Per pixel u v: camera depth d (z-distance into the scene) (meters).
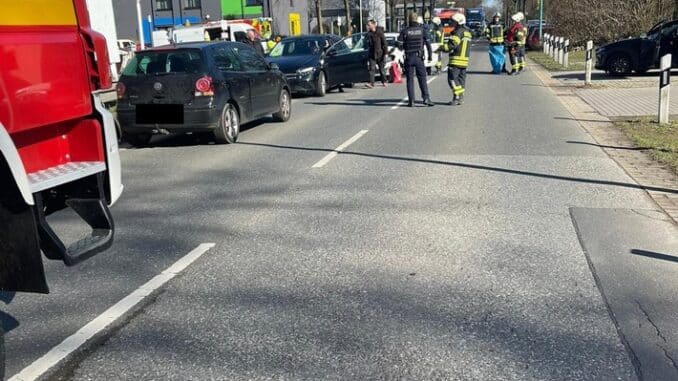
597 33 34.44
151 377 3.67
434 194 7.45
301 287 4.89
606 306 4.43
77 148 4.30
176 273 5.26
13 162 3.33
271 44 30.41
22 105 3.68
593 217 6.45
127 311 4.56
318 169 8.99
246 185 8.24
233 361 3.82
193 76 10.99
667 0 30.61
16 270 3.56
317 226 6.39
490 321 4.25
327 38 20.42
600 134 11.14
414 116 13.94
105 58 4.33
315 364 3.76
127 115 11.27
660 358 3.74
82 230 6.55
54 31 3.95
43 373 3.73
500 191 7.52
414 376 3.60
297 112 15.69
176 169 9.48
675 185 7.63
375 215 6.70
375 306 4.52
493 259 5.37
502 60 24.81
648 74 22.42
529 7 64.31
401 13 65.88
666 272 5.00
